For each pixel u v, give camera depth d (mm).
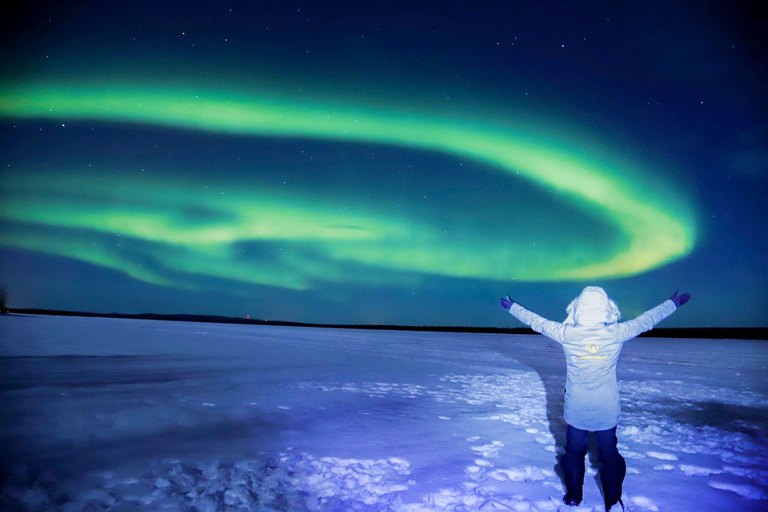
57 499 3416
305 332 45906
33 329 28109
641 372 14945
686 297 3504
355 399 8289
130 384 9234
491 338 43906
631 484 4117
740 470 4500
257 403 7504
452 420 6711
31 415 5719
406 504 3506
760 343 35750
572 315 3523
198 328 42312
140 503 3396
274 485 3846
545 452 5086
